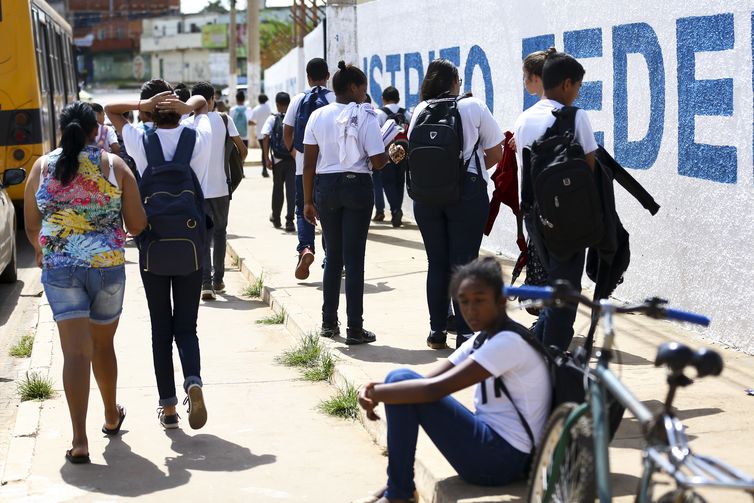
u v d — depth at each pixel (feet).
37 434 19.89
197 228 19.24
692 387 19.66
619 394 10.80
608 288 18.08
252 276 35.68
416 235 43.96
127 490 17.07
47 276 17.83
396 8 49.70
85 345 18.03
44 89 50.47
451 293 14.03
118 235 18.31
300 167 32.63
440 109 22.11
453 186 21.77
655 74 25.68
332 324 25.62
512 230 37.06
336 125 23.98
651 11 25.76
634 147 26.84
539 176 16.47
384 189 46.75
